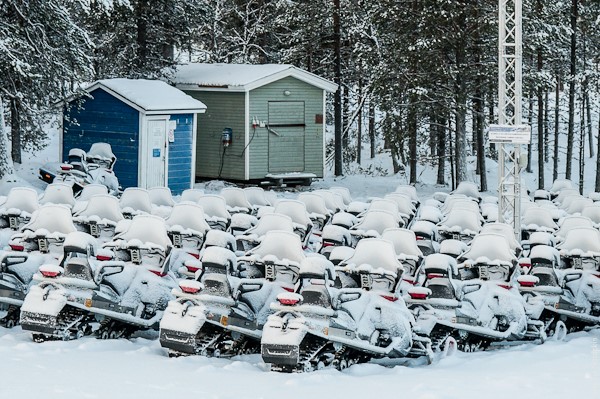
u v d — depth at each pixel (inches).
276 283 599.2
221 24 2346.2
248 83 1561.3
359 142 2513.5
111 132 1446.9
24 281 629.9
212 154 1622.8
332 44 2170.3
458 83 1695.4
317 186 1668.3
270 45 2331.4
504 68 916.6
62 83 1434.5
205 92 1625.2
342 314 567.5
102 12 1617.9
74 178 1218.0
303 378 515.2
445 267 634.8
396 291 596.7
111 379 488.1
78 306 585.6
